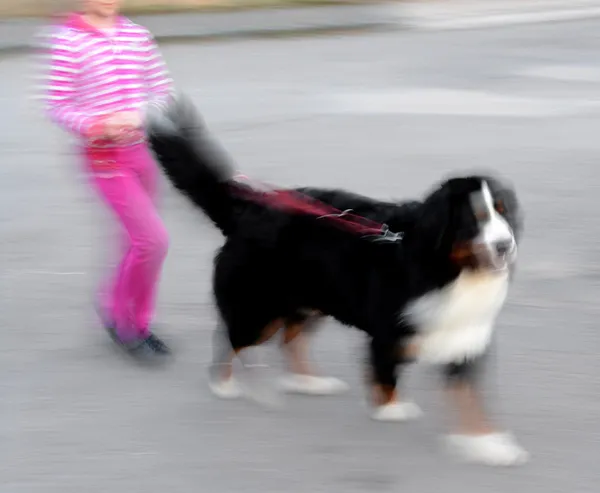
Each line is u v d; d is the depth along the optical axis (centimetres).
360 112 1323
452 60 1797
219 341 523
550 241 776
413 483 432
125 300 564
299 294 496
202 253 755
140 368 556
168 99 544
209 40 2077
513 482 432
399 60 1797
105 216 856
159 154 517
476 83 1561
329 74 1633
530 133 1203
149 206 548
